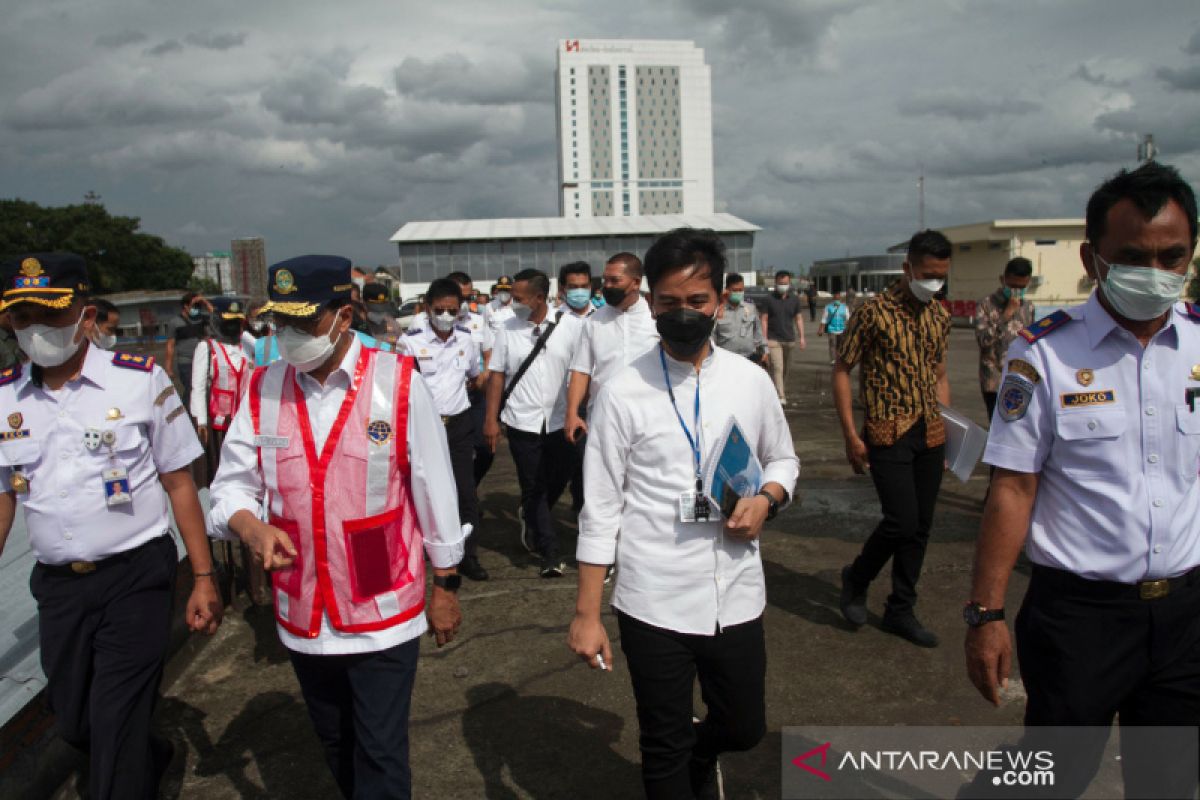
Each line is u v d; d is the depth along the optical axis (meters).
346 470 2.35
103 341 4.15
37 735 3.12
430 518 2.47
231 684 4.09
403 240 55.28
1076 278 32.91
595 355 4.90
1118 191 1.95
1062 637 2.09
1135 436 2.03
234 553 5.68
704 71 148.12
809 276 71.25
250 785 3.24
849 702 3.68
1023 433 2.12
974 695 3.71
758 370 2.51
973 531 5.96
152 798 2.77
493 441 5.72
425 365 5.33
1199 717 2.03
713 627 2.36
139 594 2.72
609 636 4.47
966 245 35.12
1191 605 2.03
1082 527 2.07
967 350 21.14
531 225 58.41
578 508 5.92
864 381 4.16
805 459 8.60
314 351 2.27
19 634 3.59
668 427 2.36
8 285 2.50
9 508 2.69
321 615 2.38
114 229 71.00
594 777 3.20
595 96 145.25
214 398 5.45
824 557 5.57
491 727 3.57
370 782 2.38
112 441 2.66
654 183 148.25
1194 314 2.10
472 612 4.85
